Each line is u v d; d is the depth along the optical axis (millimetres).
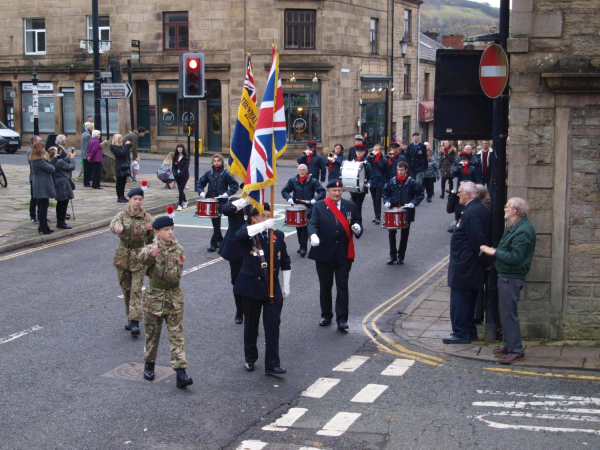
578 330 9625
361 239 16984
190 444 6598
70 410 7352
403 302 11828
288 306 11484
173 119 39562
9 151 37812
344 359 9062
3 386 7973
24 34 41656
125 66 39406
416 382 8180
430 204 22922
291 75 37188
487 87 9414
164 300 8031
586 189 9398
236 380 8297
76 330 10000
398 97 45625
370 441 6617
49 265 13789
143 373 8453
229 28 37438
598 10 9188
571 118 9336
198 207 14500
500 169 9484
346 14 38344
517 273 8852
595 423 6961
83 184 23812
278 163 35719
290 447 6516
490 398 7652
